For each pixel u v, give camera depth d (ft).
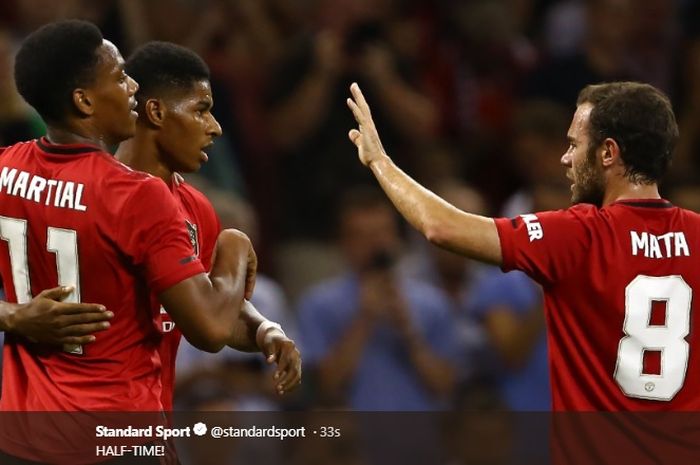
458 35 111.34
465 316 87.30
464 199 94.12
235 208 86.07
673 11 115.14
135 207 44.62
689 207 94.22
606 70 108.37
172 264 44.83
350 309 84.89
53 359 46.26
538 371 85.40
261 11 102.73
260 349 51.31
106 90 45.70
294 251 96.78
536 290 86.94
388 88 100.63
